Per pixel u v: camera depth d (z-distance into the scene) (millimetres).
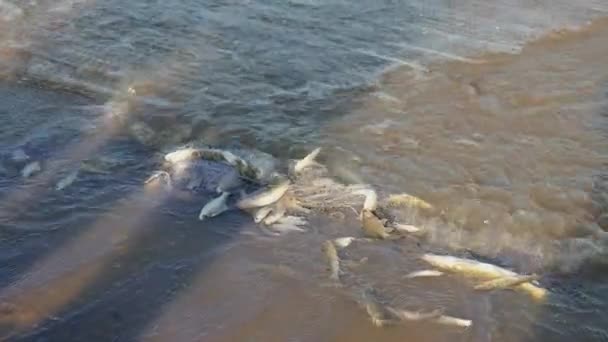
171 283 5676
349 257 6059
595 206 6750
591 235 6359
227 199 6805
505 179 7188
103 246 6078
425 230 6430
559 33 10703
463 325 5305
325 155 7527
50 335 5105
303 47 9984
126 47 9891
